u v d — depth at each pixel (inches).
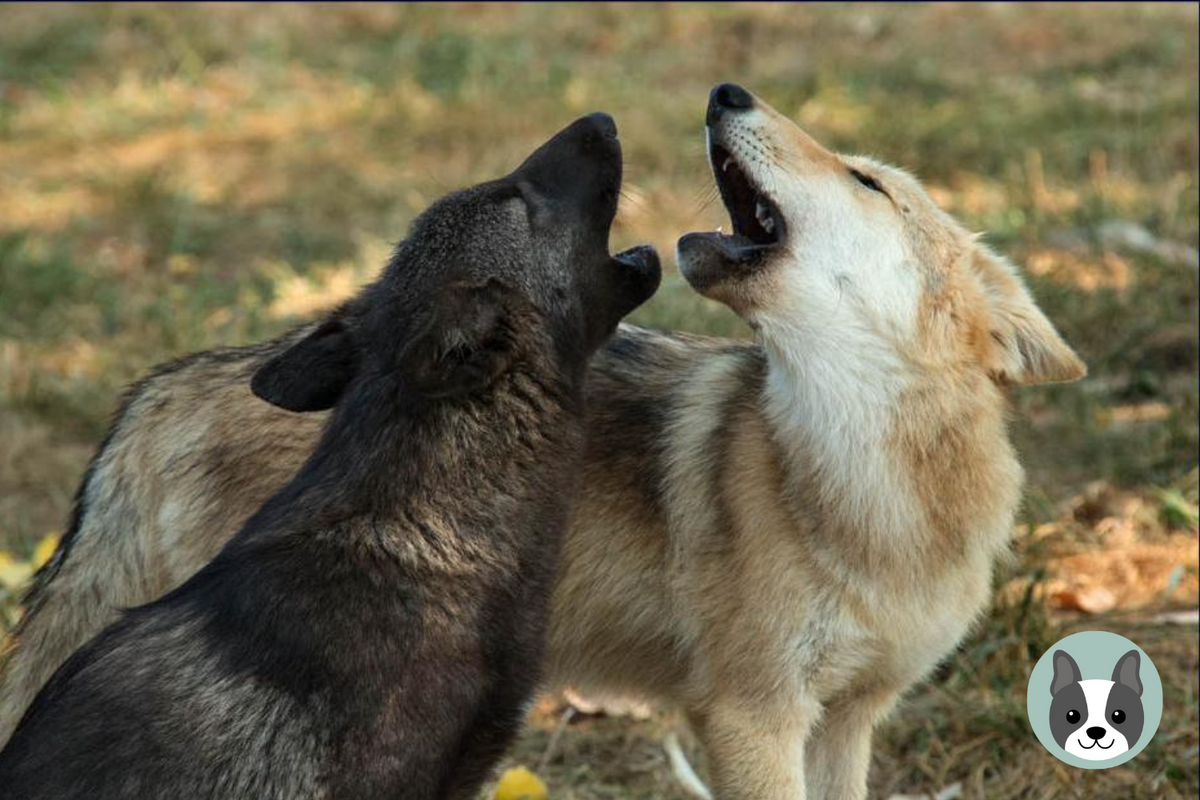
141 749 458.0
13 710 588.1
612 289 538.9
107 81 1514.5
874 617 550.0
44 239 1175.0
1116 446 869.8
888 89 1424.7
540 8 1680.6
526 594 514.0
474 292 493.4
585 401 536.4
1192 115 1295.5
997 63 1492.4
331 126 1397.6
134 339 1023.6
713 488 558.6
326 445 510.3
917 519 547.2
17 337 1029.2
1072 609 749.9
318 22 1667.1
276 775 463.5
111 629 490.0
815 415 546.3
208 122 1411.2
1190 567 775.7
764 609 548.4
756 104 569.3
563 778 669.3
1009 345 557.3
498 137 1348.4
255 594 479.5
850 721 585.0
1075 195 1160.8
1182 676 700.7
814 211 553.0
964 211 1143.0
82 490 598.5
